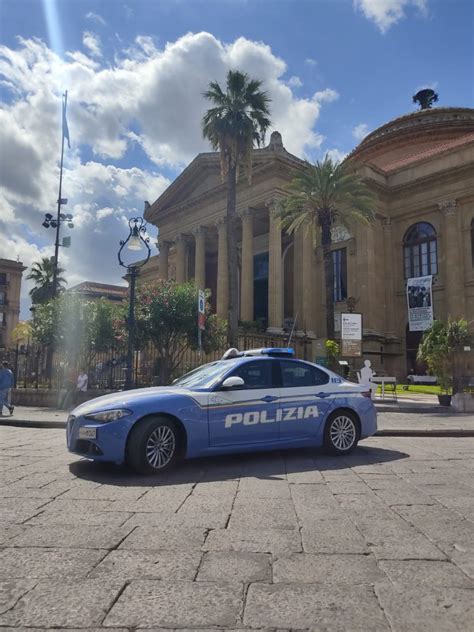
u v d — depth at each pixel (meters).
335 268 39.47
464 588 3.10
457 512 4.71
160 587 3.10
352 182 25.70
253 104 26.11
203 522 4.41
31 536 4.04
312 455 8.00
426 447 9.09
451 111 47.12
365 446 9.21
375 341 35.75
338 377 8.44
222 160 26.27
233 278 24.92
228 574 3.30
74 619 2.72
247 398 7.30
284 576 3.27
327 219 26.00
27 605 2.87
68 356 22.47
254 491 5.56
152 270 58.16
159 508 4.87
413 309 35.97
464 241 35.28
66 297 23.17
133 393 7.03
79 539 3.97
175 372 21.23
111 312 22.62
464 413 16.83
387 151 47.62
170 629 2.63
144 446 6.43
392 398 22.53
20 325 42.69
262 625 2.66
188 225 43.25
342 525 4.33
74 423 6.77
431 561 3.53
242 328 30.31
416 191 37.75
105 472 6.64
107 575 3.28
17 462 7.40
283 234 41.03
